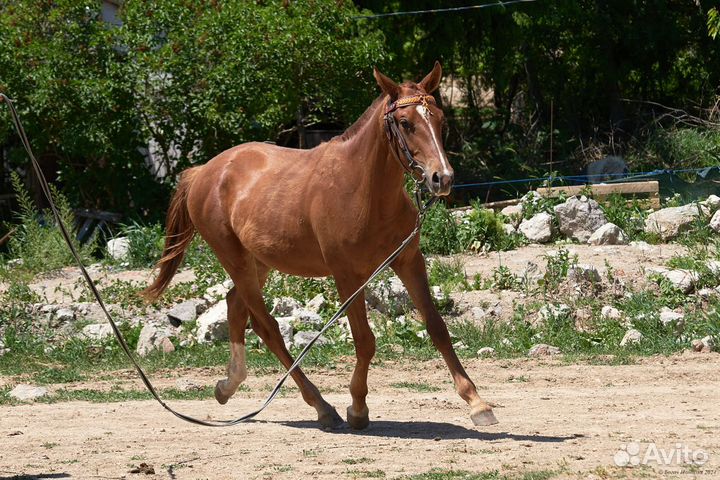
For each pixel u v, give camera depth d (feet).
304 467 21.91
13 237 58.70
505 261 51.57
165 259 31.91
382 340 40.88
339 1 72.69
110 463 22.81
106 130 68.64
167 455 23.62
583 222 55.57
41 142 70.59
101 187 73.77
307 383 27.40
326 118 78.74
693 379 33.37
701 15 95.45
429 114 23.24
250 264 29.43
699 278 46.09
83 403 31.58
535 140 95.04
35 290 50.37
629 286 45.98
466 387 24.35
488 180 89.61
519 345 40.01
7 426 27.66
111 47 70.49
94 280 50.16
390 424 27.02
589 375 34.55
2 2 72.18
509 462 21.47
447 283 48.14
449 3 86.89
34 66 68.13
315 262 26.73
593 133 98.89
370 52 72.33
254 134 71.46
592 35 97.40
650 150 88.84
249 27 68.90
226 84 67.77
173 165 79.15
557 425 25.91
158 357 39.70
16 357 39.93
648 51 96.99
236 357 29.91
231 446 24.61
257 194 27.94
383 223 24.68
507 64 91.56
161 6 70.38
